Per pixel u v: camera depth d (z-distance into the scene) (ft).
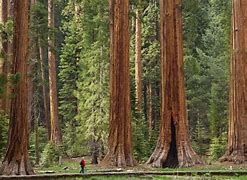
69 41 146.41
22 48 67.92
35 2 111.24
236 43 83.35
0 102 89.25
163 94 82.74
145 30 145.69
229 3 114.93
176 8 82.64
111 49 81.15
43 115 167.53
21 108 67.00
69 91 149.59
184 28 120.06
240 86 82.33
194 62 119.44
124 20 80.79
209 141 155.02
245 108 82.02
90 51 122.72
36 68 125.70
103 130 111.86
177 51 82.43
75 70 147.33
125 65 80.23
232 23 84.84
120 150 77.87
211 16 159.53
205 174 64.28
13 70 67.56
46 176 59.47
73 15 151.94
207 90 151.84
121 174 63.21
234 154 81.41
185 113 82.64
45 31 110.32
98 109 114.11
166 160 80.59
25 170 66.03
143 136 112.98
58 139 126.41
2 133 77.82
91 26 122.93
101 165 78.48
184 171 67.10
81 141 127.44
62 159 119.14
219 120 144.05
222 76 145.89
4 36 79.71
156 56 150.82
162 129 82.33
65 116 150.51
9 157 66.18
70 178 59.88
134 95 115.65
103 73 116.37
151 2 135.23
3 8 98.43
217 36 158.71
